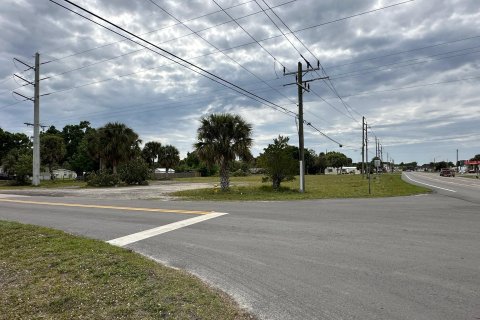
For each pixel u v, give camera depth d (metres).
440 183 40.56
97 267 6.07
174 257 6.93
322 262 6.40
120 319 4.11
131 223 10.99
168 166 72.94
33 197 22.64
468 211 12.90
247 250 7.38
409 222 10.40
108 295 4.81
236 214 12.50
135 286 5.11
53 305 4.59
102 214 13.20
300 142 25.34
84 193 25.89
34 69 38.56
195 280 5.41
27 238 8.75
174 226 10.28
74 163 73.88
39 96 39.31
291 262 6.44
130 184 39.38
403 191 25.55
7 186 43.19
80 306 4.52
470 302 4.50
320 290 5.03
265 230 9.45
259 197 20.50
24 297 4.94
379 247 7.38
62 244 7.87
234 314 4.24
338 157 144.00
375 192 24.67
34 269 6.24
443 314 4.17
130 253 7.03
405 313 4.22
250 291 5.04
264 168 26.80
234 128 24.53
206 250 7.45
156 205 16.09
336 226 9.84
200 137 24.86
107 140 43.59
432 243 7.68
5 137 75.69
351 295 4.82
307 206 14.92
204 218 11.67
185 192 25.34
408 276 5.53
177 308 4.37
